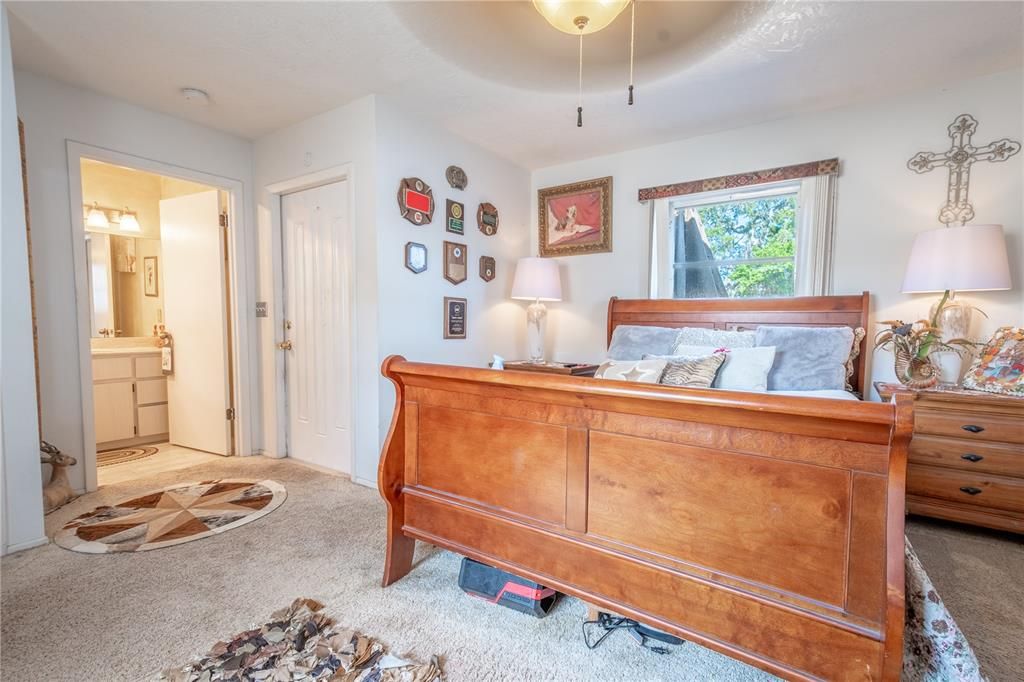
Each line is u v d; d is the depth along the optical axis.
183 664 1.29
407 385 1.68
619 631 1.45
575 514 1.31
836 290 2.82
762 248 3.16
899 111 2.62
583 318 3.85
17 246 1.93
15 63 2.29
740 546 1.08
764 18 1.92
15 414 1.94
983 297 2.44
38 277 2.43
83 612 1.54
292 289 3.28
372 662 1.30
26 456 1.96
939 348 2.27
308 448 3.22
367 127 2.66
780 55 2.20
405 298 2.86
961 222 2.48
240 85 2.52
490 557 1.49
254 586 1.70
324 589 1.68
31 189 2.39
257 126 3.09
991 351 2.26
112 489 2.69
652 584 1.19
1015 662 1.31
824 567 0.99
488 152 3.55
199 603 1.59
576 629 1.47
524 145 3.46
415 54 2.21
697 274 3.40
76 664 1.29
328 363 3.06
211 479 2.88
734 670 1.30
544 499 1.37
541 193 4.02
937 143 2.53
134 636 1.42
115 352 3.54
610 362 2.29
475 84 2.50
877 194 2.70
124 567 1.83
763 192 3.12
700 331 2.90
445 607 1.58
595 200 3.73
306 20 1.95
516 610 1.56
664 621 1.17
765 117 2.93
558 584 1.34
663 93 2.60
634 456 1.21
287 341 3.32
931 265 2.28
